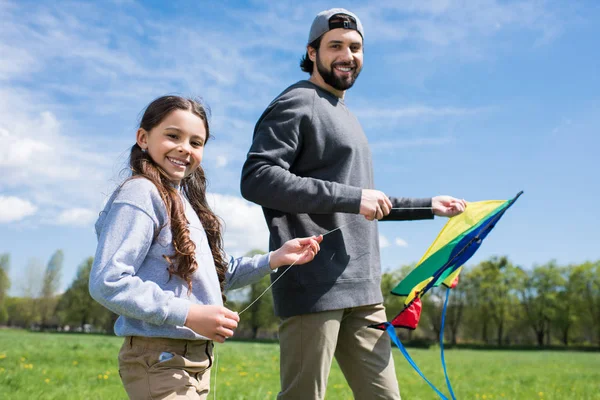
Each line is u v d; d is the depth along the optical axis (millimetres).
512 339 63344
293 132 2348
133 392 1709
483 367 13500
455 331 59250
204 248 1938
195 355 1785
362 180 2537
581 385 8109
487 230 2471
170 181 1921
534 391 7105
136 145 1958
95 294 1607
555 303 57656
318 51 2586
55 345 13289
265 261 2188
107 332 67000
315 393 2287
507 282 59438
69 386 5430
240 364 9695
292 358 2322
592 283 57125
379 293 2508
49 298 71188
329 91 2623
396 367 12016
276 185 2215
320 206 2193
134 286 1622
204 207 2162
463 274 60281
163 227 1779
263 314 51406
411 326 2439
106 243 1663
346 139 2471
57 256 72188
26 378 5672
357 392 2490
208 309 1662
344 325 2479
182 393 1676
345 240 2408
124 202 1728
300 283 2301
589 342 60000
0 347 11109
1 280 69625
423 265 2529
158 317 1629
